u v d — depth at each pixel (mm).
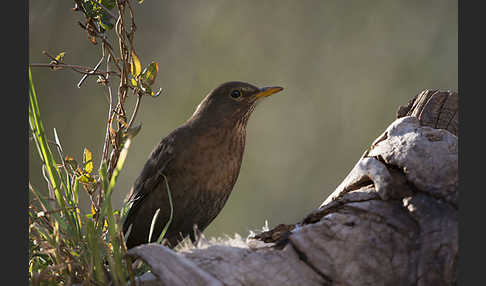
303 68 22641
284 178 21109
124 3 7133
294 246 5605
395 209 5742
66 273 5887
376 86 22125
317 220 6164
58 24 19812
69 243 6250
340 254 5484
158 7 22188
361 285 5312
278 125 21906
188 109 21359
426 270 5191
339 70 22594
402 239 5488
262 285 5348
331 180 21234
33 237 6020
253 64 22547
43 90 19609
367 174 6160
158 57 21875
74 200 6711
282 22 23047
